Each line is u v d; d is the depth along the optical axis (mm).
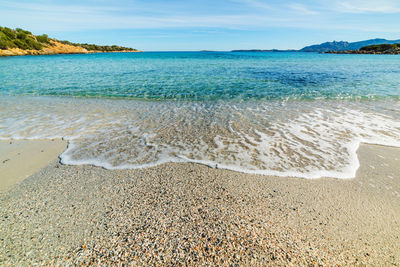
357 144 5820
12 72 24469
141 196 3752
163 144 5898
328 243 2863
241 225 3111
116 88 14734
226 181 4211
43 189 3963
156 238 2873
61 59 56156
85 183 4145
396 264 2619
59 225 3109
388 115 8359
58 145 5812
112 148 5648
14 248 2752
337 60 52219
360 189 3994
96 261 2570
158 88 14742
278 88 14641
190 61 47031
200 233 2961
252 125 7336
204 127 7172
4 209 3439
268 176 4395
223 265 2525
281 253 2697
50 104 10258
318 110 9172
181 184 4105
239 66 33062
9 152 5391
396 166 4754
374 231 3068
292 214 3354
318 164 4848
